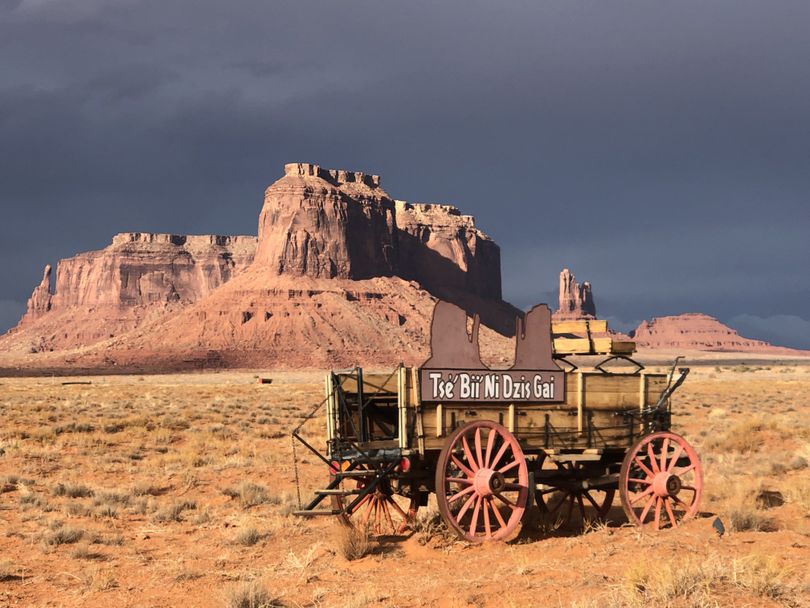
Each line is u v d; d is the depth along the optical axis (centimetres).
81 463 1972
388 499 1174
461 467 1030
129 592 884
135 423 2908
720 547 944
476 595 784
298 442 2494
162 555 1080
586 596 750
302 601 814
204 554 1075
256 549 1102
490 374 1074
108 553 1088
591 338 1164
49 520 1291
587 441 1141
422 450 1030
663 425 1200
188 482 1720
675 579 735
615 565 870
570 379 1137
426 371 1038
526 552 975
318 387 7588
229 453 2225
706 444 2239
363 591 821
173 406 4169
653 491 1126
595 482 1134
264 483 1736
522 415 1098
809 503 1203
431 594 801
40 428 2612
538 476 1128
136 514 1391
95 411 3600
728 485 1443
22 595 879
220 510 1421
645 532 1058
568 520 1183
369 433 1118
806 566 837
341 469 1078
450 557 972
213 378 14838
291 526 1243
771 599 703
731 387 6506
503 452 1061
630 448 1137
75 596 873
